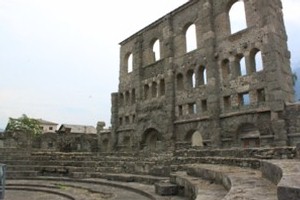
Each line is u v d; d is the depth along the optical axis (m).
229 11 36.59
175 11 42.78
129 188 18.91
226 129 33.34
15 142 46.28
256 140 31.83
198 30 38.78
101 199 15.71
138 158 26.59
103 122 56.78
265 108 29.39
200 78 38.03
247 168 14.67
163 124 41.62
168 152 26.03
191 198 13.43
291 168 8.46
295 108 27.48
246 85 31.89
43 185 21.52
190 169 17.02
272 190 8.09
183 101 39.59
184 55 40.47
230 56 34.22
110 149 51.84
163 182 17.20
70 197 16.69
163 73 43.41
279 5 32.88
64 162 29.69
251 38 32.16
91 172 25.75
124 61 52.59
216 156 19.88
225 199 7.00
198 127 36.72
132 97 49.31
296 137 27.02
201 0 38.56
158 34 45.66
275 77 29.05
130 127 48.28
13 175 26.06
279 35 31.27
